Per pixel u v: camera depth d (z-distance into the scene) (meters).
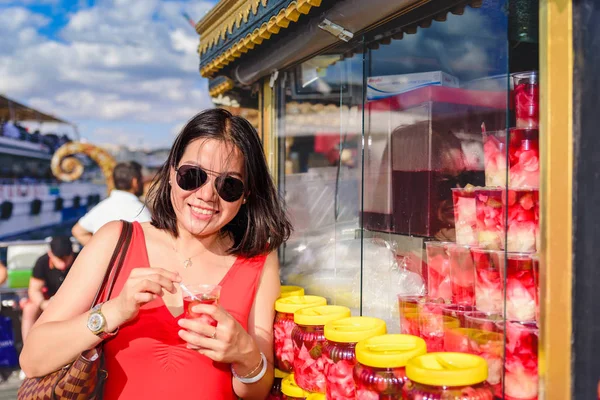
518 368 1.13
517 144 1.18
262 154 1.68
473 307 1.32
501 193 1.24
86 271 1.49
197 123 1.57
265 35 1.75
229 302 1.62
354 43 1.75
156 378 1.46
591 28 0.97
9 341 4.68
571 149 0.98
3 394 4.20
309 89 2.16
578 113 0.98
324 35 1.72
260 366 1.54
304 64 2.09
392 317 1.63
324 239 2.08
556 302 0.99
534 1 1.18
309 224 2.17
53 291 4.56
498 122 1.28
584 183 0.99
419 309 1.42
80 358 1.33
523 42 1.21
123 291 1.34
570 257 0.98
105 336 1.35
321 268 2.06
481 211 1.29
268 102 2.38
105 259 1.52
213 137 1.54
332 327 1.40
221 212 1.54
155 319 1.47
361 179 1.81
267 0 1.69
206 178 1.49
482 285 1.26
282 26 1.64
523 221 1.16
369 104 1.75
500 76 1.26
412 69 1.58
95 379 1.36
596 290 0.99
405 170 1.60
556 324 0.99
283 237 1.79
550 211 0.98
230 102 2.77
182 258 1.61
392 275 1.64
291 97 2.27
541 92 0.99
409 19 1.51
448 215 1.45
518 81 1.19
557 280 0.98
